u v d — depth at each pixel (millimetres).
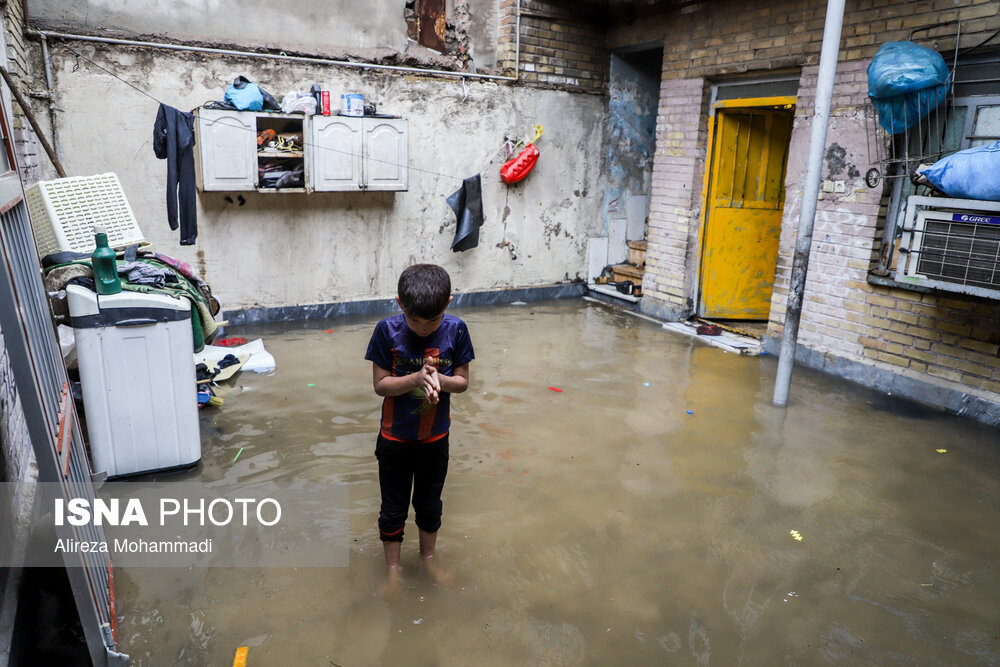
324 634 2545
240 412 4594
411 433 2619
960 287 4273
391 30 7281
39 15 5688
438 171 7621
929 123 5148
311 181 6523
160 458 3689
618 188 8984
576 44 8219
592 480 3842
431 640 2535
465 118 7656
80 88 5762
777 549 3227
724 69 6863
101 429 3527
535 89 8039
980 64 4840
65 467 2092
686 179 7422
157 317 3525
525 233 8422
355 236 7316
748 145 7332
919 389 5352
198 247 6543
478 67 7914
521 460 4059
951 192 4297
